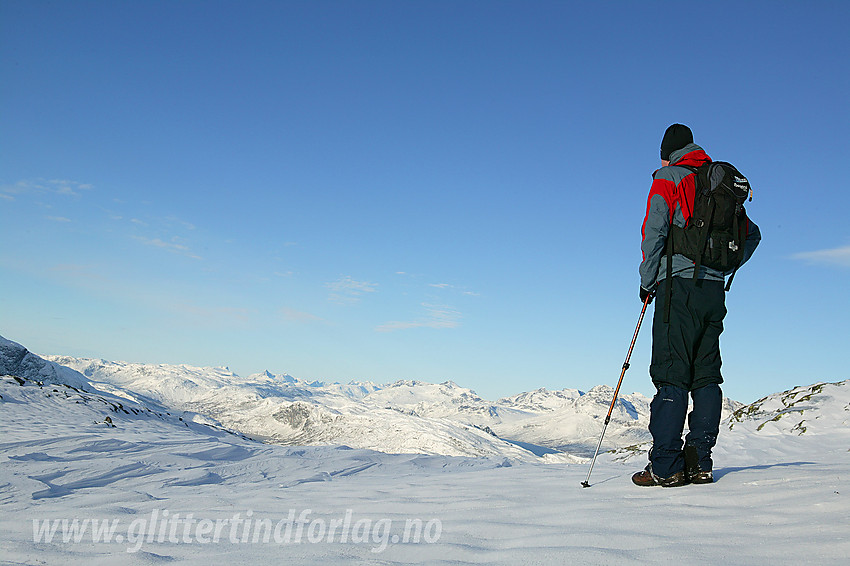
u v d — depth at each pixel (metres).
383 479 6.29
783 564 2.02
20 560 2.67
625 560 2.16
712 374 3.75
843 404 10.22
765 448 8.51
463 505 3.61
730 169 3.77
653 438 3.82
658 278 3.95
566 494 3.79
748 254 3.96
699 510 2.92
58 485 5.49
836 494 2.88
